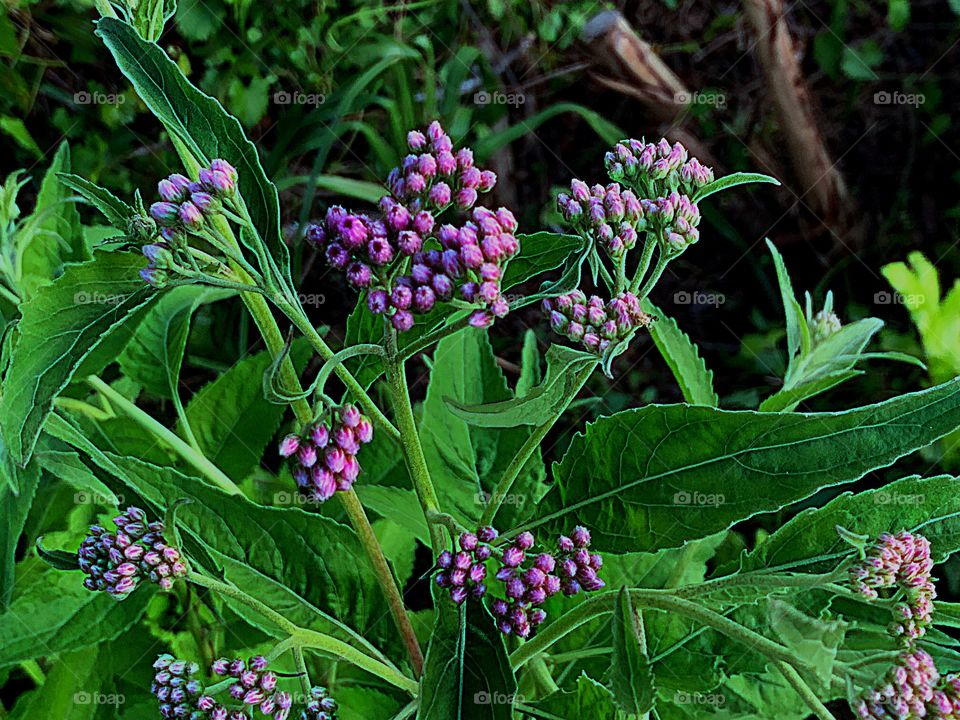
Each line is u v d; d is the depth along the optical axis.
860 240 0.60
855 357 0.30
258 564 0.28
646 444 0.24
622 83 0.60
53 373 0.22
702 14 0.66
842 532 0.22
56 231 0.36
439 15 0.62
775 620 0.22
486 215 0.23
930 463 0.48
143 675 0.35
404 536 0.40
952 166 0.61
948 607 0.25
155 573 0.24
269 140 0.61
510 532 0.25
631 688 0.21
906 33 0.64
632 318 0.23
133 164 0.57
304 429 0.22
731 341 0.58
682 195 0.26
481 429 0.34
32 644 0.30
